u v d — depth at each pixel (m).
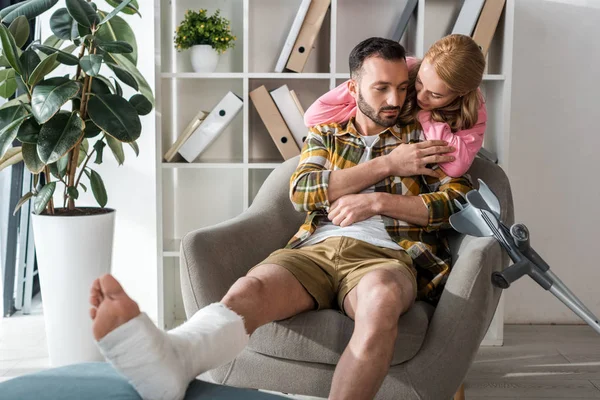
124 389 1.16
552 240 2.79
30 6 2.34
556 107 2.74
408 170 1.82
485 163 2.00
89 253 2.29
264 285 1.56
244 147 2.51
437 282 1.78
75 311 2.29
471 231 1.60
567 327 2.79
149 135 2.81
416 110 1.96
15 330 2.70
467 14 2.47
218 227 1.83
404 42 2.70
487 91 2.64
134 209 2.84
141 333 1.14
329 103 1.99
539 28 2.71
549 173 2.77
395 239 1.82
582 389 2.15
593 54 2.72
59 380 1.18
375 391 1.39
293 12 2.71
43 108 2.15
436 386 1.56
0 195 2.88
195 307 1.71
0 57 2.34
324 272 1.74
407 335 1.55
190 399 1.17
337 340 1.57
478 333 1.58
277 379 1.64
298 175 1.87
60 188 2.86
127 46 2.30
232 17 2.73
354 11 2.71
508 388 2.16
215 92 2.76
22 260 2.91
